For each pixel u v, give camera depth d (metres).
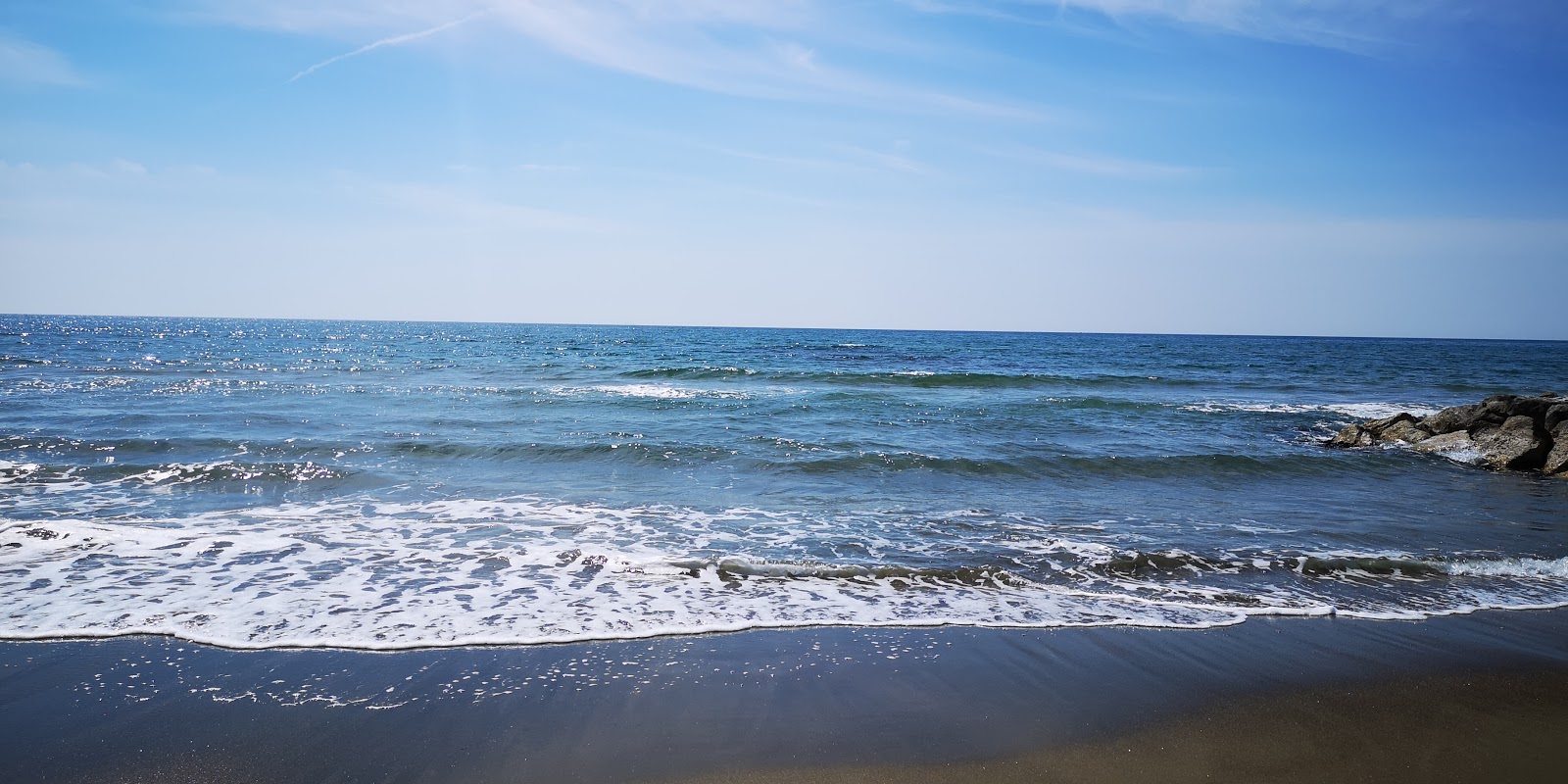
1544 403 17.08
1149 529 10.35
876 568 8.38
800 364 45.81
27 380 27.58
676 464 14.40
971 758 4.71
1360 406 27.42
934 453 15.45
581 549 9.00
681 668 5.86
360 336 93.62
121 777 4.31
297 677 5.55
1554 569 8.80
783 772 4.51
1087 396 28.08
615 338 95.81
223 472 12.73
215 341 68.62
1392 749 4.90
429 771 4.43
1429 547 9.75
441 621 6.68
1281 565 8.83
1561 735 5.10
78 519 9.85
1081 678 5.84
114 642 6.08
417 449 15.15
